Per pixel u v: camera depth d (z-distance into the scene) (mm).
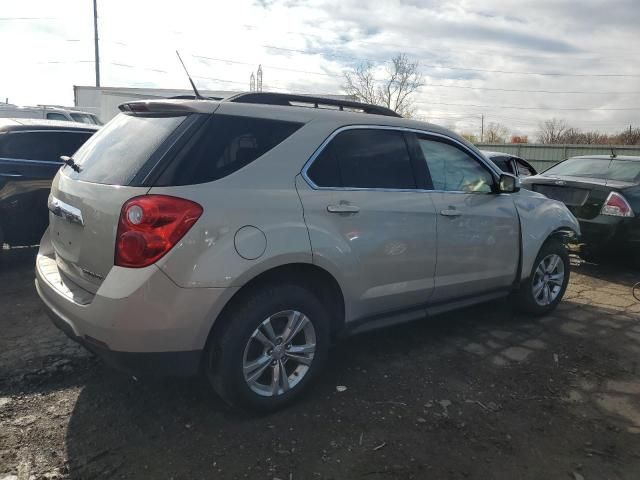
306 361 3119
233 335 2762
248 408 2914
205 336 2682
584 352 4148
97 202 2703
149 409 3018
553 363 3910
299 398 3186
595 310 5262
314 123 3203
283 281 3010
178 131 2762
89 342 2641
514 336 4438
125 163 2793
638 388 3559
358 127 3428
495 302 5406
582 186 6762
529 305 4812
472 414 3119
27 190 5719
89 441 2693
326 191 3139
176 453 2623
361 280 3318
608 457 2750
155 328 2543
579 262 6926
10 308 4555
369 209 3314
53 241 3283
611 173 7121
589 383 3604
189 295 2572
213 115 2840
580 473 2607
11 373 3381
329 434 2840
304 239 2949
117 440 2711
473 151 4219
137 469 2492
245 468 2527
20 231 5750
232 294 2697
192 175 2666
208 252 2607
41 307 4605
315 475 2498
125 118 3191
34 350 3734
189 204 2578
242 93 3230
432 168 3871
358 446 2744
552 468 2639
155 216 2514
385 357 3895
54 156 5984
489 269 4266
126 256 2521
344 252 3166
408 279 3629
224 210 2672
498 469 2607
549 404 3283
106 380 3338
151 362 2602
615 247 6488
